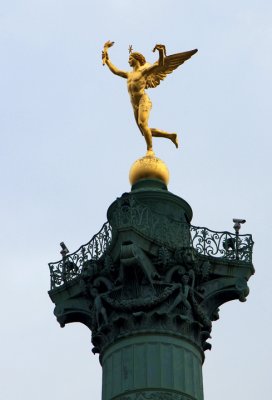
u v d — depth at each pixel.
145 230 82.75
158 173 89.62
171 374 79.50
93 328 84.06
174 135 93.75
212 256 85.81
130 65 95.00
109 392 79.81
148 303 81.19
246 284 85.69
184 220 87.06
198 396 79.94
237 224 87.56
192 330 82.62
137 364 79.88
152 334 80.88
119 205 82.75
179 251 83.44
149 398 78.31
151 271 82.50
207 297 85.12
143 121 92.19
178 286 82.44
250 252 86.69
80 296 87.06
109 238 84.38
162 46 93.69
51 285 88.12
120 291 82.69
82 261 86.81
